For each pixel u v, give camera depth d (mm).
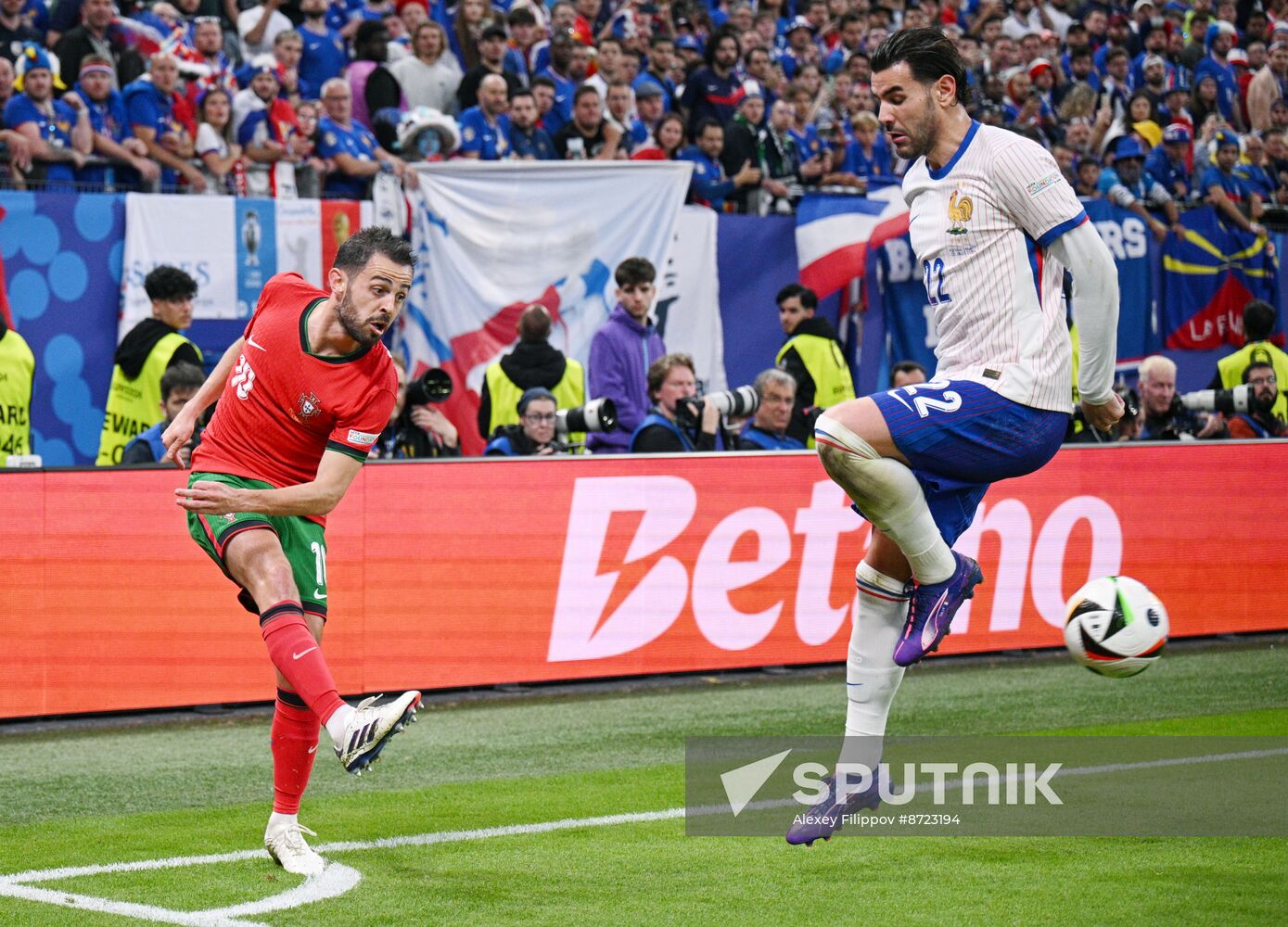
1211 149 43594
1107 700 24266
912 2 49812
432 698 24266
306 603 14891
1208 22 51062
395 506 23469
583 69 39312
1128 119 45812
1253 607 29953
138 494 22047
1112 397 13344
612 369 31188
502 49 36656
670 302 34656
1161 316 41000
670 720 22578
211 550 14477
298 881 14062
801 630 26422
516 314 33219
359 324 13695
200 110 32844
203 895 13516
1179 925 12672
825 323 31828
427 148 34125
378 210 32250
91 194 29703
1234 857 15109
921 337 37188
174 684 22234
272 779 18766
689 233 34750
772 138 38375
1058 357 12820
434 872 14414
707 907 13242
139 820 16609
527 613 24359
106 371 30109
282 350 14219
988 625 27688
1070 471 28297
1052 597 28234
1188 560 29359
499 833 16047
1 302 28891
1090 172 41500
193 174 32156
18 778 18719
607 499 24906
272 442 14539
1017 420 12742
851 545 26797
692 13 44875
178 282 28188
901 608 13961
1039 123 45812
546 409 26953
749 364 35844
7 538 21250
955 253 12883
